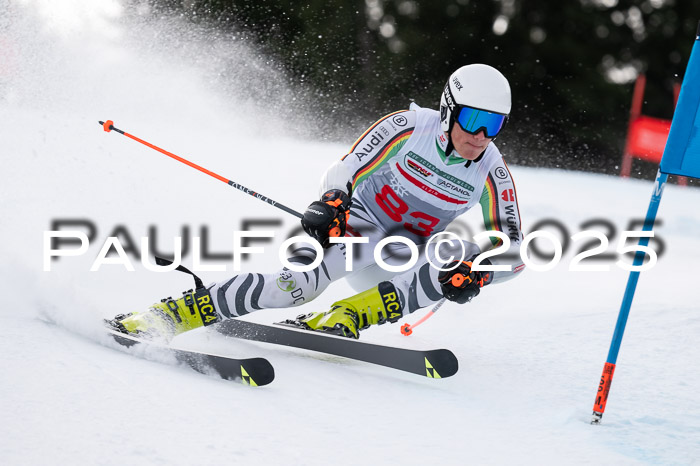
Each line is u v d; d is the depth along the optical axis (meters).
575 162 88.00
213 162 28.75
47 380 8.76
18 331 10.38
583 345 13.43
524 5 89.50
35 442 7.33
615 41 89.38
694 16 88.06
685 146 9.33
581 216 30.56
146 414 8.24
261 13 62.47
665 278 19.45
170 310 11.70
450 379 11.32
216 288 11.82
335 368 11.37
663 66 89.38
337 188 11.52
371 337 13.86
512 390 10.92
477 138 11.73
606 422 9.55
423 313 16.20
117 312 12.99
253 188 26.34
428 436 8.75
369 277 13.45
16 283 11.46
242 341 12.70
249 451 7.70
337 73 75.31
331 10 79.62
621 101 88.00
